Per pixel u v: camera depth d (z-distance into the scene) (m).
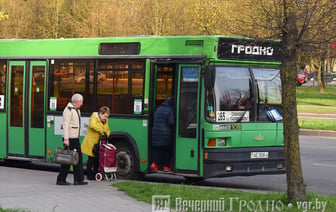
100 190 14.79
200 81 16.02
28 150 19.69
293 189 12.13
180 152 16.36
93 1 58.84
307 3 11.90
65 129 15.80
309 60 14.04
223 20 15.48
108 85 17.94
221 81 16.09
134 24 53.66
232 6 16.84
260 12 12.66
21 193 14.36
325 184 17.64
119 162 17.66
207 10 26.47
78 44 18.67
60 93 19.00
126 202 13.06
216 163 15.88
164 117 16.53
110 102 17.88
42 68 19.44
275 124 16.91
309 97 58.53
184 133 16.28
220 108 16.03
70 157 15.63
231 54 16.19
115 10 55.09
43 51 19.44
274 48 16.61
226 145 16.14
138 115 17.25
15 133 19.95
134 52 17.41
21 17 61.50
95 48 18.27
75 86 18.66
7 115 20.14
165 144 16.56
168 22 50.69
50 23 62.06
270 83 16.92
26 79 19.77
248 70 16.59
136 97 17.33
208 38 15.99
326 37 12.02
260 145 16.66
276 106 17.02
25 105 19.73
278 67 17.11
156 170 16.92
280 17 11.98
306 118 40.22
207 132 15.88
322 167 21.14
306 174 19.55
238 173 16.17
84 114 18.38
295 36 11.90
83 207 12.48
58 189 15.02
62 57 18.97
